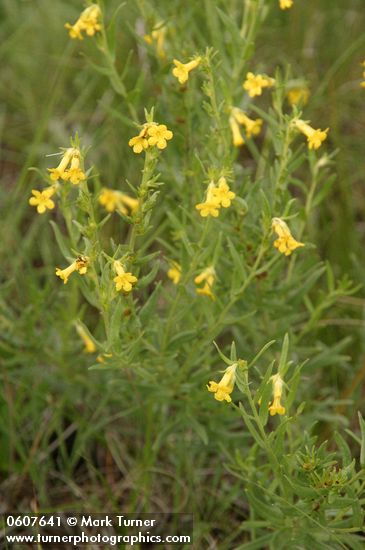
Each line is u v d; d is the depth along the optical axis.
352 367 0.62
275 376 0.44
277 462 0.46
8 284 0.59
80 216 0.50
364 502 0.46
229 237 0.51
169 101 0.56
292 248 0.47
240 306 0.55
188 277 0.50
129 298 0.48
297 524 0.48
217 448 0.57
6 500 0.58
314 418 0.56
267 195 0.52
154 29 0.55
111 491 0.59
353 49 0.69
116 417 0.59
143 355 0.52
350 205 0.66
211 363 0.57
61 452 0.61
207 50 0.49
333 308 0.64
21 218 0.69
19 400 0.60
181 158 0.57
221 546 0.56
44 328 0.60
